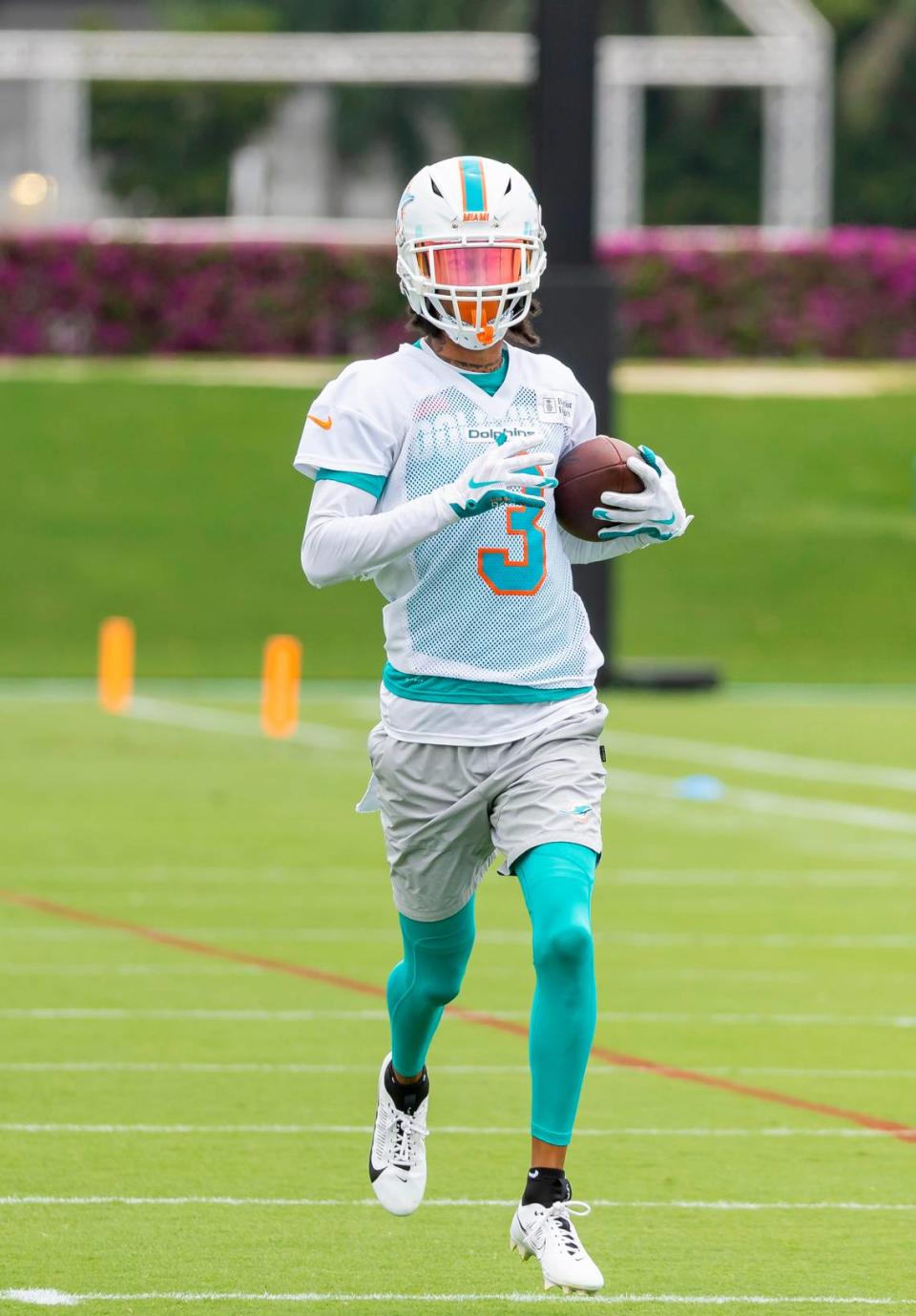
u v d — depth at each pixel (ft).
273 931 120.88
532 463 60.54
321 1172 75.61
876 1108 85.46
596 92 237.04
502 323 63.41
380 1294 62.75
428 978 65.36
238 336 376.89
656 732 221.46
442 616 62.80
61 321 376.89
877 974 111.55
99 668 274.77
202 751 202.28
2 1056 91.61
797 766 197.16
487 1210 71.56
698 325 380.17
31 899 129.80
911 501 333.62
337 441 62.69
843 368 381.19
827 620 298.35
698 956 115.85
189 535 315.58
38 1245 66.80
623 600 300.81
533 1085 59.67
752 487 333.62
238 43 431.43
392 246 377.71
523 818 62.08
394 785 63.82
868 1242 68.59
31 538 311.47
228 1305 61.46
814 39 440.04
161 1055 92.38
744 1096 87.20
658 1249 67.67
